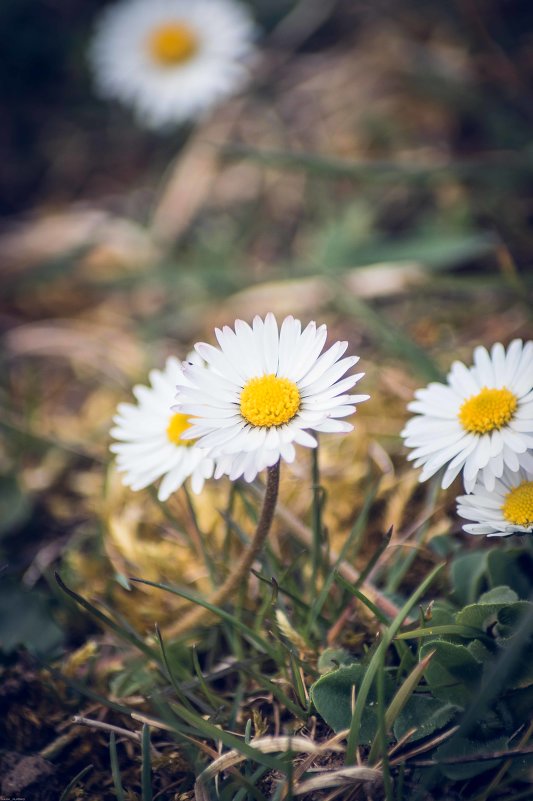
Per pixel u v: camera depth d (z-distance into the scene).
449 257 0.26
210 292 0.28
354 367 0.25
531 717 0.17
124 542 0.21
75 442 0.24
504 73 0.30
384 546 0.18
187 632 0.20
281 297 0.28
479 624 0.17
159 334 0.27
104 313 0.29
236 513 0.21
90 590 0.21
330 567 0.20
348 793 0.17
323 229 0.30
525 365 0.18
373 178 0.28
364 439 0.23
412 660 0.18
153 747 0.18
